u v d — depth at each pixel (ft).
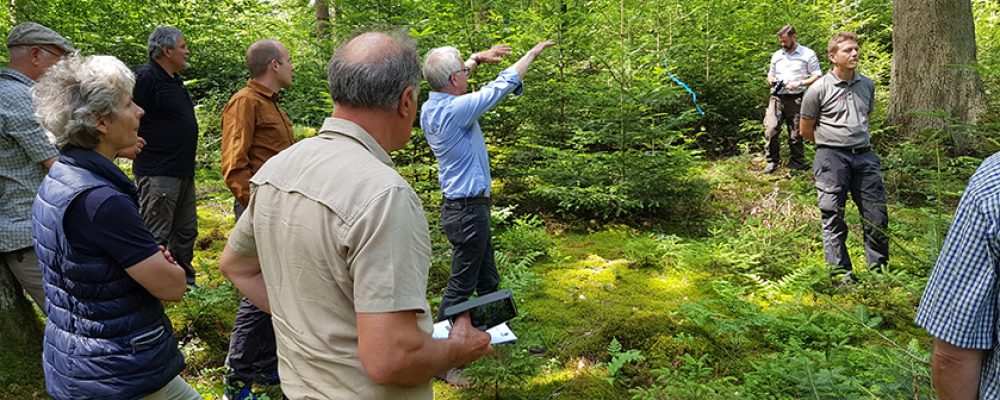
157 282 6.16
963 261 4.27
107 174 6.15
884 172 18.95
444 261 15.05
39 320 10.79
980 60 28.35
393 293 4.28
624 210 18.83
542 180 20.01
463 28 18.78
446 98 10.26
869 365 9.40
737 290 13.17
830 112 14.15
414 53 5.04
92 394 6.14
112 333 6.11
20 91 9.15
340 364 4.58
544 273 15.49
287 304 4.77
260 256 4.98
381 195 4.39
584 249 17.25
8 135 9.05
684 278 15.19
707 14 27.25
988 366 4.42
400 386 4.55
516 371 9.77
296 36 29.48
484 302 5.36
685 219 19.65
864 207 14.38
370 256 4.31
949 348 4.46
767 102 27.04
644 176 18.53
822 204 14.52
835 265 14.38
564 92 19.86
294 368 4.82
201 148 24.35
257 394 9.71
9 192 9.25
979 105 22.72
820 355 9.81
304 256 4.59
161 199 13.05
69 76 6.07
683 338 11.54
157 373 6.43
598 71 20.74
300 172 4.74
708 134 27.35
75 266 5.94
